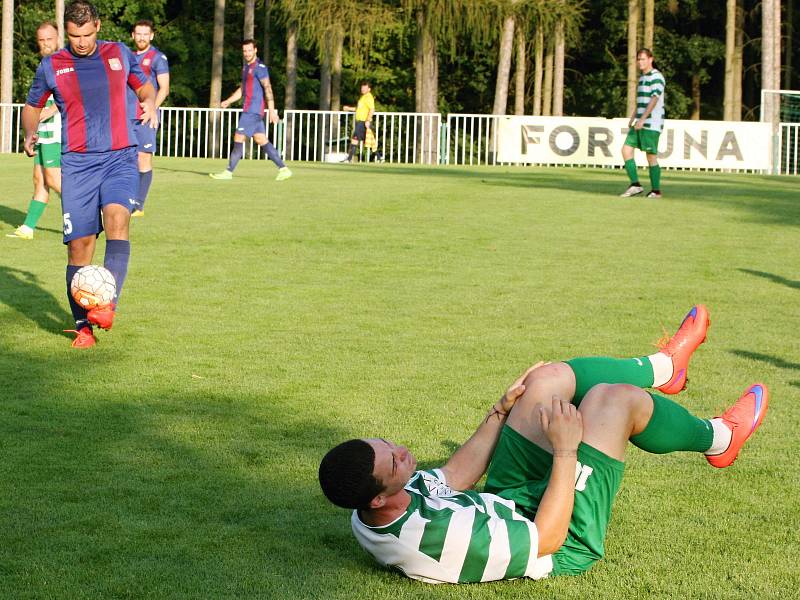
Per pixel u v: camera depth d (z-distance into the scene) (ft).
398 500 11.18
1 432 16.46
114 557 12.10
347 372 20.47
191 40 147.74
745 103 170.71
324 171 67.31
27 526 12.92
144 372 20.25
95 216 22.81
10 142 88.69
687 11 163.53
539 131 84.69
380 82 156.76
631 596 11.26
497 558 11.15
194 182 54.75
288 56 131.95
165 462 15.26
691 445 12.57
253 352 21.94
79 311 22.26
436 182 58.18
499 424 12.64
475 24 105.91
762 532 13.12
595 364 13.04
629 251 35.47
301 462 15.37
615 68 161.17
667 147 83.30
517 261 33.24
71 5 22.15
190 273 30.50
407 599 11.10
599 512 11.69
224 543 12.53
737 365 21.44
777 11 108.99
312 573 11.75
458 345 22.71
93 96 22.47
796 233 40.40
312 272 31.01
